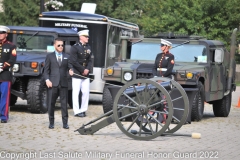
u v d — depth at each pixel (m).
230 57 54.88
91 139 36.25
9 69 42.69
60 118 47.03
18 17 117.38
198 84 47.16
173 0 114.50
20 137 36.28
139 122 37.94
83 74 48.97
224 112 55.28
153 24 113.25
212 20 112.81
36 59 49.50
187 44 51.25
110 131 40.03
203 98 48.25
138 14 123.56
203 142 36.31
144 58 51.41
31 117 47.09
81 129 38.12
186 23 111.56
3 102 42.84
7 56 42.53
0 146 32.94
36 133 38.16
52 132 38.81
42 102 49.66
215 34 112.44
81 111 49.31
